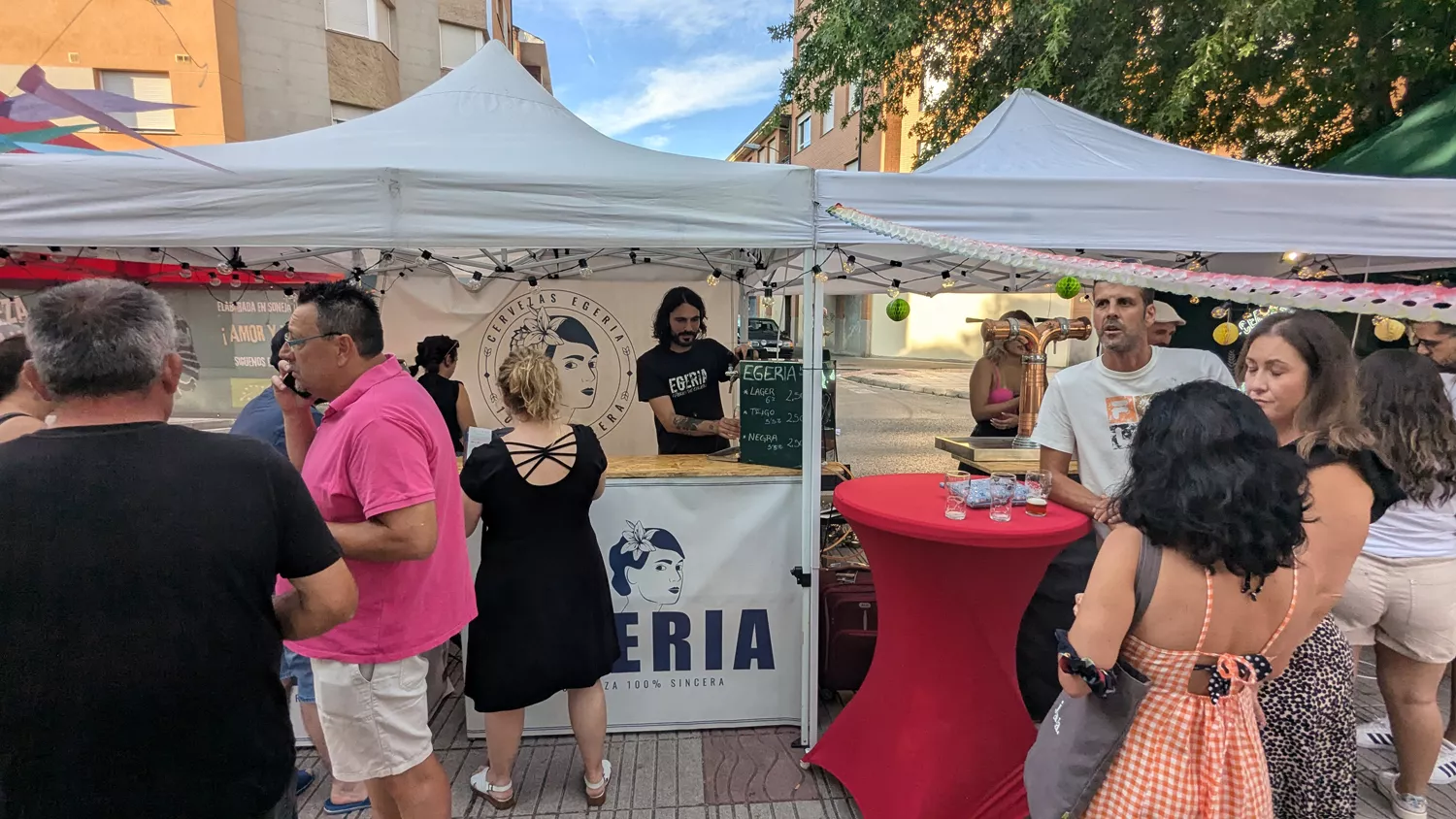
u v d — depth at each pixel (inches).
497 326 191.6
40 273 205.0
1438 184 96.5
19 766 40.6
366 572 68.8
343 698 69.4
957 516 76.3
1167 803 50.3
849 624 111.3
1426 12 185.3
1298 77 219.1
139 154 86.7
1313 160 223.1
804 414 100.0
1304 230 96.3
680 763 103.0
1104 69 232.4
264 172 84.8
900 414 484.1
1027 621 110.1
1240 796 50.0
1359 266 147.9
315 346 68.5
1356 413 65.0
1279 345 67.8
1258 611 49.9
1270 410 69.1
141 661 41.2
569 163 95.0
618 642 102.3
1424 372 82.6
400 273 185.8
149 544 41.4
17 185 82.7
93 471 41.7
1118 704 51.5
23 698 40.1
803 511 103.5
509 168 91.1
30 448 42.1
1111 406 96.3
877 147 741.9
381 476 65.3
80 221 83.7
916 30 279.6
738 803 94.6
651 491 106.9
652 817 91.8
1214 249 96.1
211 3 423.8
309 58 485.7
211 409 394.9
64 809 41.1
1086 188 94.5
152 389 46.3
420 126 108.2
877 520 78.9
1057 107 140.9
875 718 88.8
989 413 160.9
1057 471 100.8
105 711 40.9
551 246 90.6
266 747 46.8
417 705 73.2
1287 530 46.6
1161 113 219.1
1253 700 53.0
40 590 40.1
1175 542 48.4
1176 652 50.4
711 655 110.0
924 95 349.4
